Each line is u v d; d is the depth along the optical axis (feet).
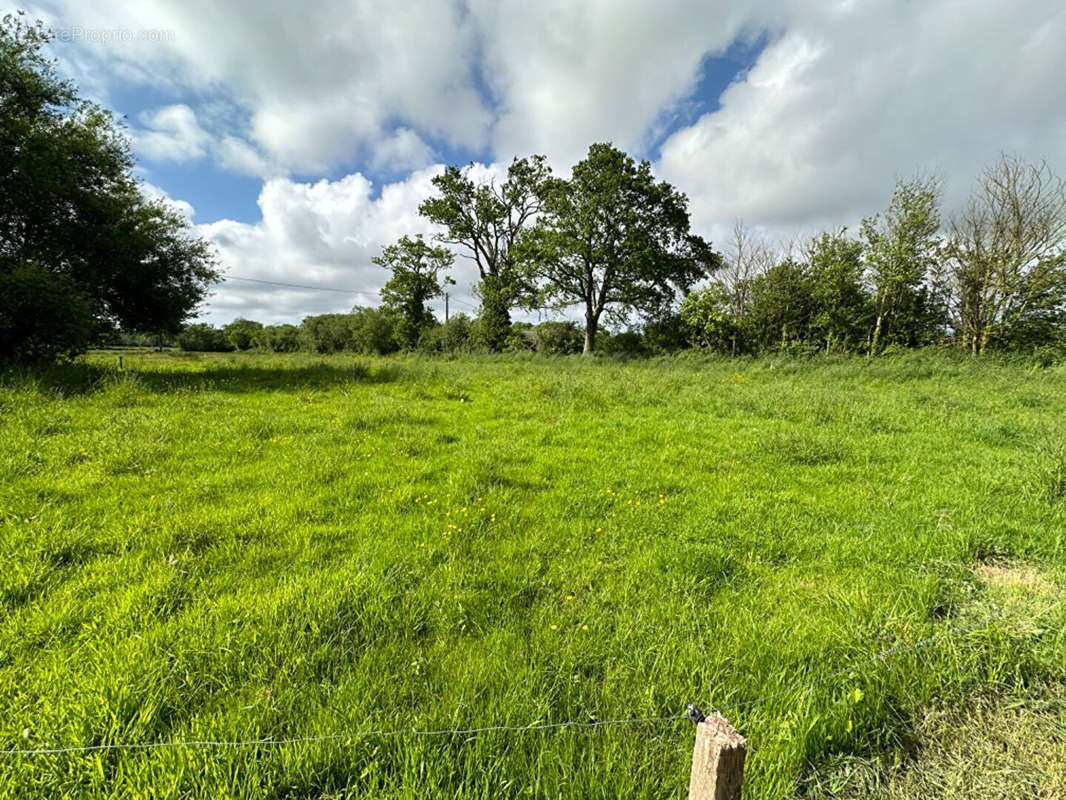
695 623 8.59
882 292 85.20
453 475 17.03
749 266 102.27
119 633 7.80
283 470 17.21
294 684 6.81
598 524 13.37
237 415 26.55
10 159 37.47
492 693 6.68
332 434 22.59
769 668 7.40
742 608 9.07
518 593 9.57
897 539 12.18
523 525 13.17
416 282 118.42
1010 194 72.54
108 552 10.85
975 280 77.46
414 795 5.25
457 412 31.04
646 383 45.96
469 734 6.04
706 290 93.50
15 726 5.87
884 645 7.80
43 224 41.55
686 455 20.80
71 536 11.20
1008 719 6.63
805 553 11.76
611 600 9.41
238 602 8.70
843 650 7.75
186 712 6.32
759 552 11.74
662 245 96.73
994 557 11.47
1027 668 7.34
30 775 5.29
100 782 5.32
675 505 14.92
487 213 110.11
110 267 46.34
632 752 5.90
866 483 16.94
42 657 7.27
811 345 90.33
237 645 7.49
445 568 10.30
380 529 12.52
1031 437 22.34
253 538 11.75
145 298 51.03
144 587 9.11
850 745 6.18
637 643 8.02
